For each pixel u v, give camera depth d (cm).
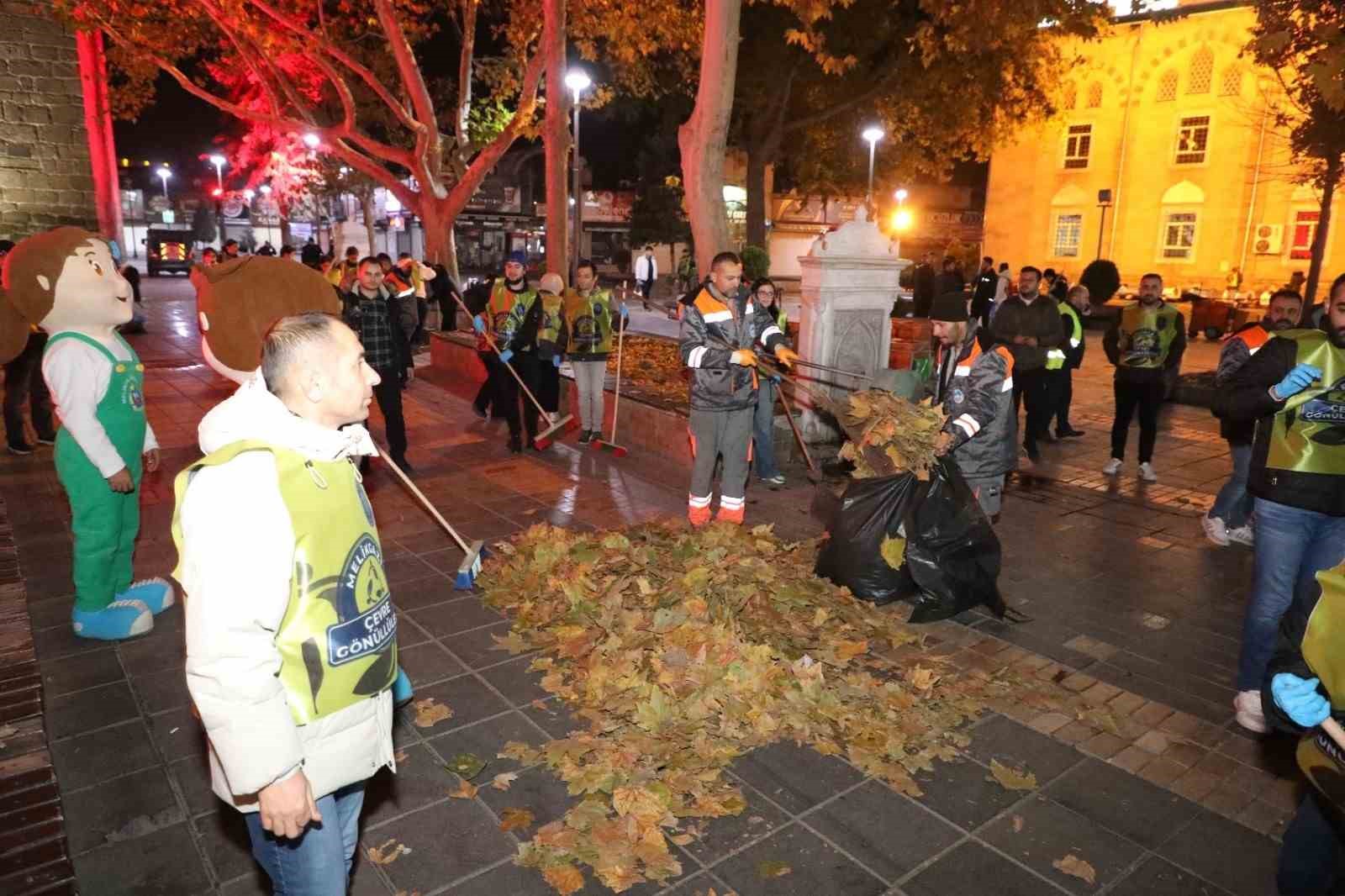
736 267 583
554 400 945
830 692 383
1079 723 380
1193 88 3189
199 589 174
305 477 188
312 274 388
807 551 554
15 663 409
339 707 195
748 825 309
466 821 309
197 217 5131
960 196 4925
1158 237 3347
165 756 345
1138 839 307
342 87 1628
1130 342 786
